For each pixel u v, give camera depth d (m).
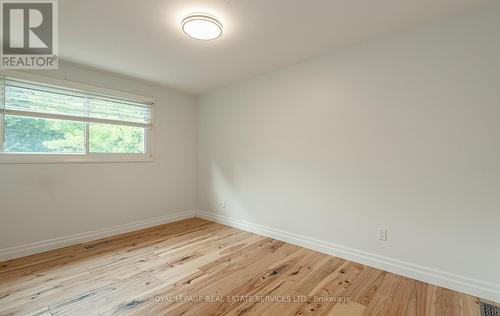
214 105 3.89
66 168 2.82
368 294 1.86
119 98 3.26
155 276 2.12
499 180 1.74
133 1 1.71
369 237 2.33
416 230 2.08
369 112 2.32
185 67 2.95
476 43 1.82
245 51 2.52
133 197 3.41
